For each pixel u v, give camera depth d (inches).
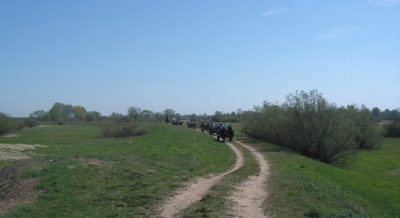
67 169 639.8
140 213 393.1
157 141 1460.4
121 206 424.5
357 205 522.3
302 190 540.7
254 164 875.4
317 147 1389.0
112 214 388.8
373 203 716.0
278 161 968.3
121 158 833.5
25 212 403.5
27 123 3821.4
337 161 1450.5
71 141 1889.8
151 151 986.1
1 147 1299.2
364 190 875.4
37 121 3998.5
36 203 443.2
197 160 853.8
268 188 551.8
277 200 462.9
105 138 2265.0
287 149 1419.8
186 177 626.5
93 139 2107.5
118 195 479.2
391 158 1812.3
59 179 564.1
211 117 4394.7
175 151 973.8
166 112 5073.8
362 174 1235.2
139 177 608.7
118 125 2447.1
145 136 2237.9
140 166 717.9
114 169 666.8
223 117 4104.3
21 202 458.6
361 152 2053.4
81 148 1450.5
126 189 517.3
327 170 1050.1
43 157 796.6
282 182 600.4
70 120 4990.2
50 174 600.1
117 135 2418.8
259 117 1899.6
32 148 1376.7
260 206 433.7
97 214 389.4
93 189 515.8
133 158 839.7
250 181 618.5
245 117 2164.1
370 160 1732.3
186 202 451.5
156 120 4239.7
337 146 1379.2
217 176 676.7
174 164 767.7
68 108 6309.1
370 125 2181.3
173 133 1833.2
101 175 612.7
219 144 1432.1
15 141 1734.7
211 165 825.5
